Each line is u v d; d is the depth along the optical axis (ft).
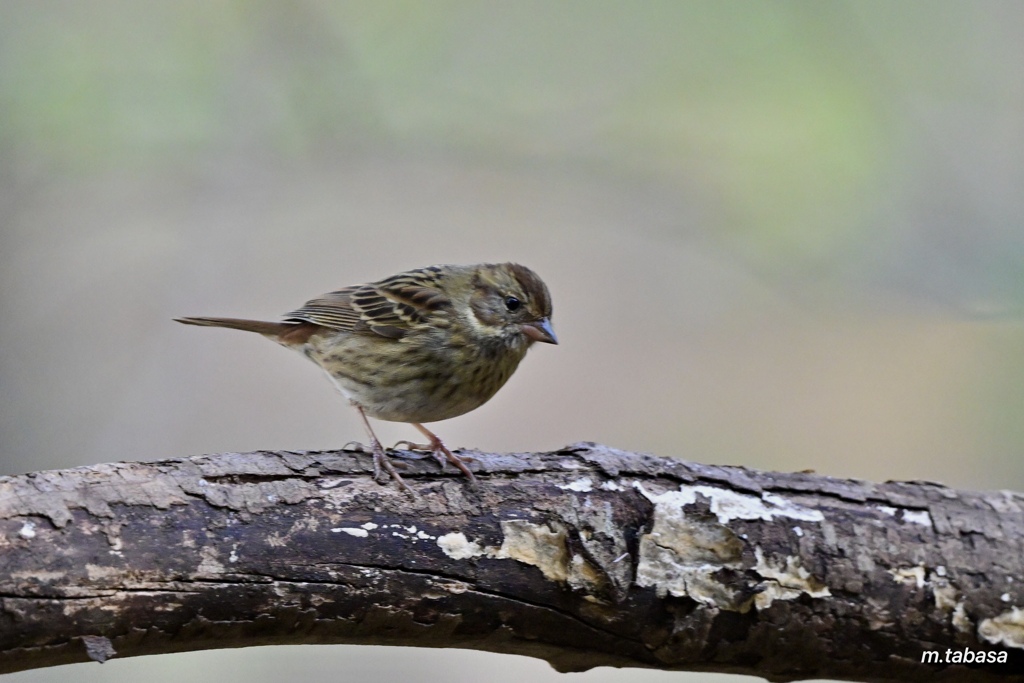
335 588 20.01
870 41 46.75
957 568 21.80
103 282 44.50
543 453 22.41
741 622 21.44
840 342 47.88
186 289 45.37
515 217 49.67
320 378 44.88
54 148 43.32
